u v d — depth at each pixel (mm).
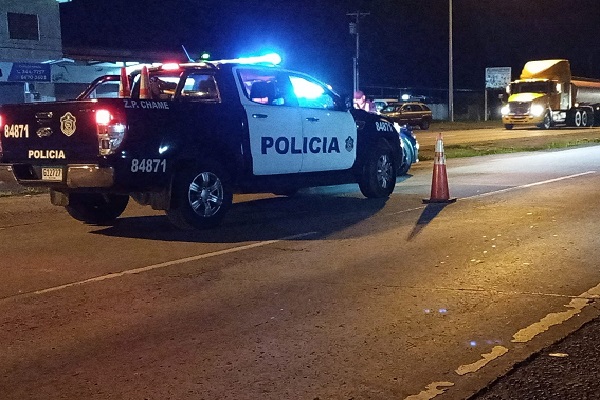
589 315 5715
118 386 4566
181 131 8953
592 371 4625
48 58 34031
